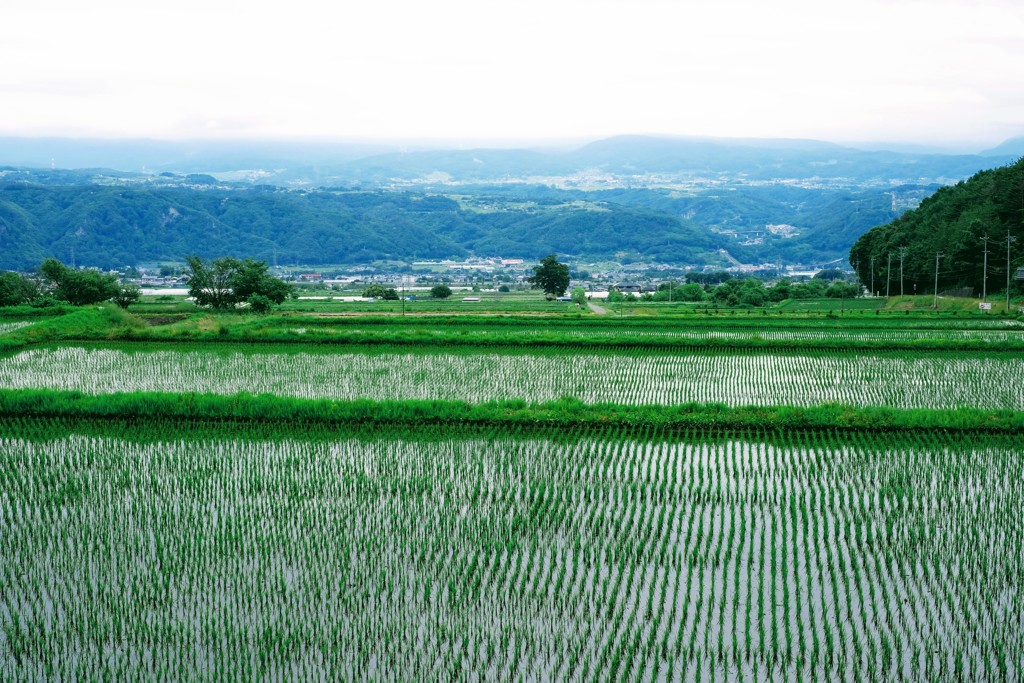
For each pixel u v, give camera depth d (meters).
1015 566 25.33
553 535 27.81
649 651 21.16
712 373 54.72
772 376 53.69
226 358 60.53
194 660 20.91
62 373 55.03
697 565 25.55
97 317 79.31
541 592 23.94
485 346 65.88
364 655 21.06
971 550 26.44
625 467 34.72
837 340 64.62
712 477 33.53
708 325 79.69
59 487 32.47
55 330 70.62
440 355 61.81
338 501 30.89
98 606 23.31
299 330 72.38
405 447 37.56
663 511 29.70
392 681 20.06
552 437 39.12
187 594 24.00
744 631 21.98
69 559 26.09
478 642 21.48
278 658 20.97
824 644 21.41
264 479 33.28
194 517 29.39
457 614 22.88
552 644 21.45
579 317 84.25
